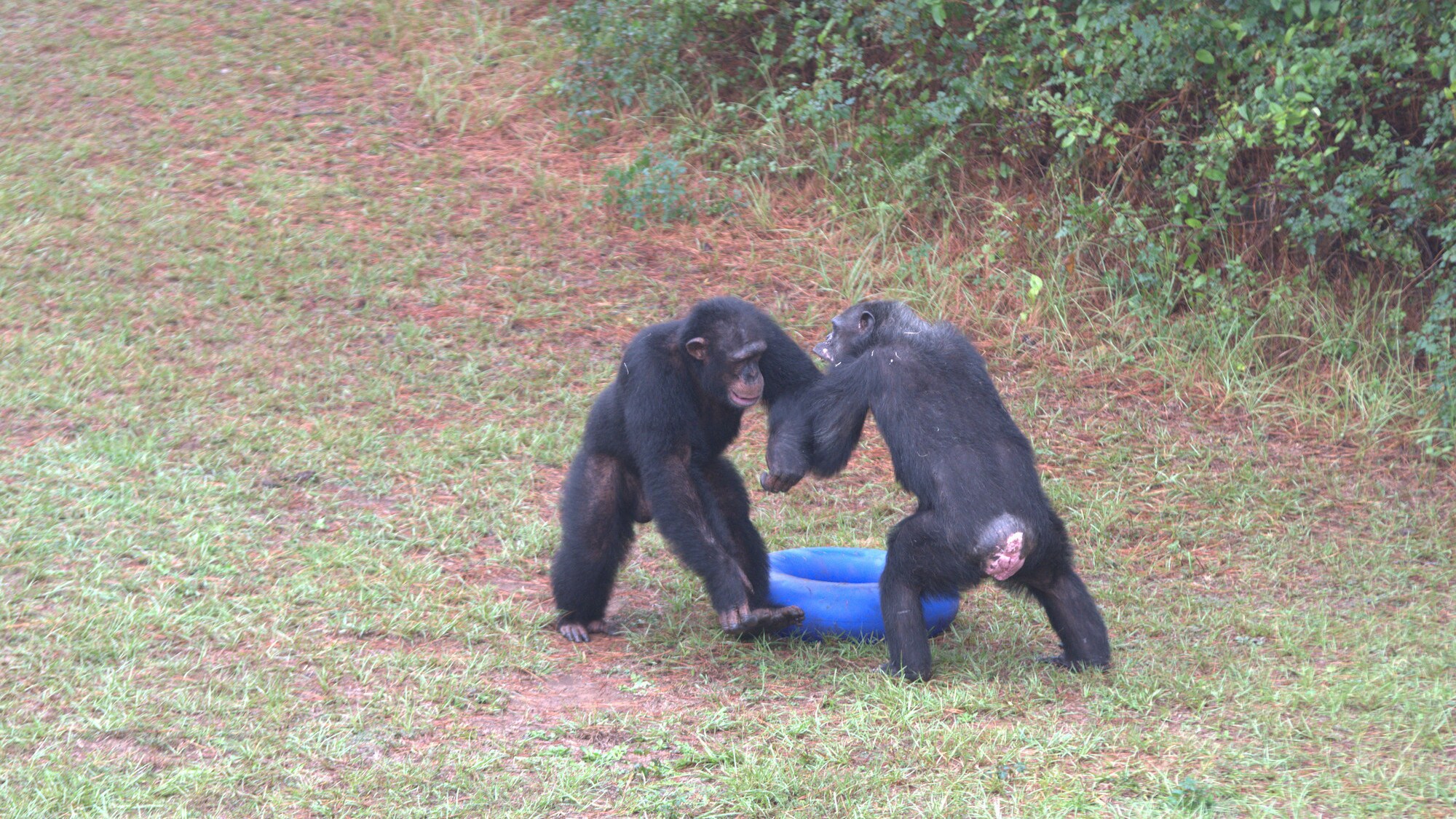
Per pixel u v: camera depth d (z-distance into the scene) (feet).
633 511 31.14
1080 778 21.99
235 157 58.59
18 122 61.00
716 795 21.63
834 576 33.14
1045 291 50.19
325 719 24.80
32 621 28.55
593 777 22.33
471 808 21.36
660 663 28.45
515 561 34.04
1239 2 45.50
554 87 61.31
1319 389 46.39
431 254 52.37
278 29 70.08
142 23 71.26
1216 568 35.73
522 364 45.98
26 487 35.40
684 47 62.75
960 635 30.53
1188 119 51.21
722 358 28.37
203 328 46.65
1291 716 24.97
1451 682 27.02
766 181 57.16
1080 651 27.45
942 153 53.47
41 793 21.48
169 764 22.89
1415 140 48.32
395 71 66.13
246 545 33.40
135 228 52.90
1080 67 50.37
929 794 21.43
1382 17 42.70
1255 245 50.44
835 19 55.06
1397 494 40.73
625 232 54.65
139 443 38.75
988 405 27.48
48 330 45.80
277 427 40.68
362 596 30.78
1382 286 48.85
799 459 28.17
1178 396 45.88
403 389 44.09
